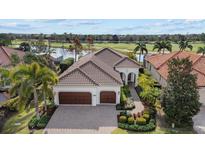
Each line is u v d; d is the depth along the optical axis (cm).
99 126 2641
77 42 8000
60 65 5175
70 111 3059
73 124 2692
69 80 3192
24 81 2548
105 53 4697
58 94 3206
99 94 3247
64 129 2570
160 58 4806
